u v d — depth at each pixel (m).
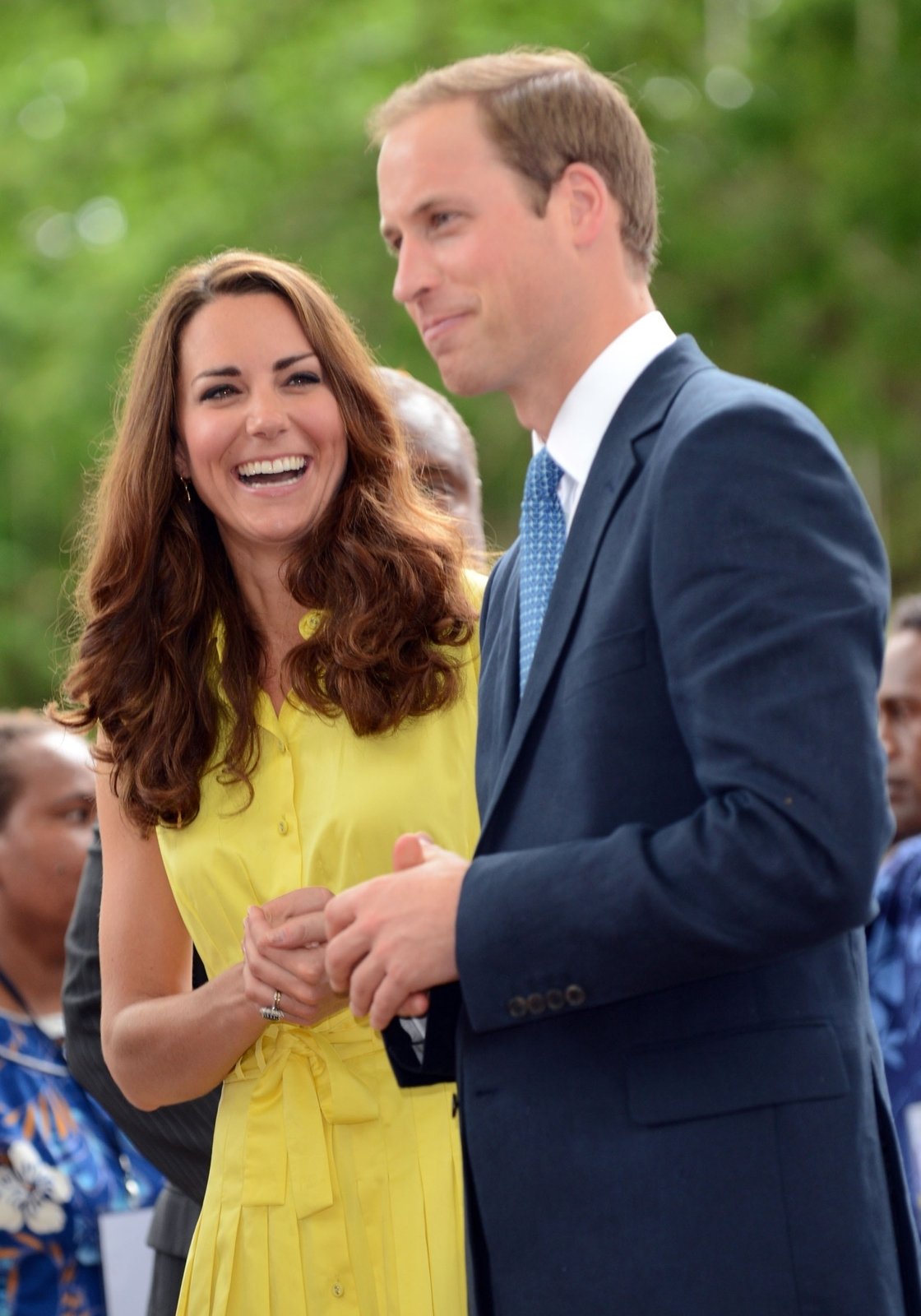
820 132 39.69
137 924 9.64
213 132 40.81
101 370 39.34
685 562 6.38
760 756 6.08
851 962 6.93
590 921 6.32
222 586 9.84
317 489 9.49
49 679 43.34
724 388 6.71
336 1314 8.66
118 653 9.71
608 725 6.67
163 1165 10.27
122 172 42.00
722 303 39.41
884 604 6.40
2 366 41.19
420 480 10.99
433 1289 8.64
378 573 9.30
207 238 39.00
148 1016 9.14
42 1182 11.58
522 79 7.14
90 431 39.56
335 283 38.38
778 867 6.05
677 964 6.28
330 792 9.20
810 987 6.70
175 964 9.70
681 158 39.28
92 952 10.59
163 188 40.69
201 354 9.58
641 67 40.31
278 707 9.51
